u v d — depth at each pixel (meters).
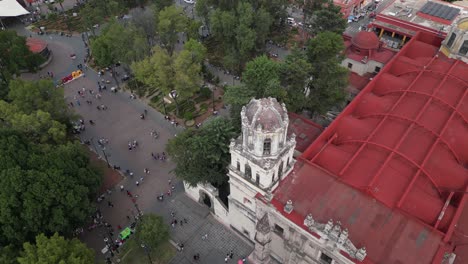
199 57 94.50
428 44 93.31
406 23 99.62
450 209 53.03
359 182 55.53
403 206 53.22
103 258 65.88
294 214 52.47
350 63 94.38
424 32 96.69
